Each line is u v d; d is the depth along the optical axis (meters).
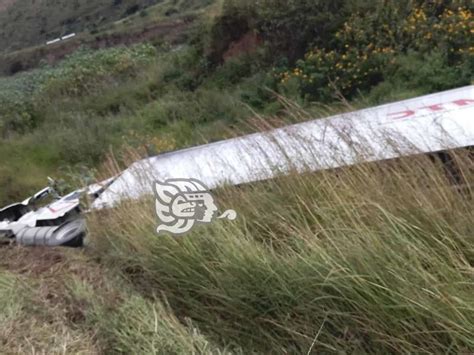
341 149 3.31
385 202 2.80
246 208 3.33
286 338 2.72
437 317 2.27
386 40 8.50
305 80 8.70
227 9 11.58
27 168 10.16
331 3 9.84
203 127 9.52
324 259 2.61
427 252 2.50
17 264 3.77
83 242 4.18
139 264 3.40
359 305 2.49
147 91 12.97
